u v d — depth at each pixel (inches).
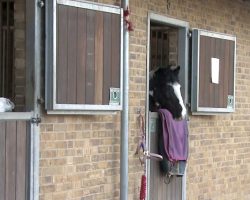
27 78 269.4
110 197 315.6
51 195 279.4
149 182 343.3
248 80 449.1
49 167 278.1
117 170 319.6
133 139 331.6
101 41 295.0
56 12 271.6
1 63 279.3
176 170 352.8
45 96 271.3
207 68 382.6
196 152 387.5
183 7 374.0
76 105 280.7
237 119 434.9
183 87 374.9
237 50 435.5
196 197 388.8
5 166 250.8
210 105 385.7
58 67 272.4
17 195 256.8
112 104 300.8
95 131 304.3
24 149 260.4
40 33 270.5
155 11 348.8
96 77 291.9
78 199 295.0
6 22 280.2
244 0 439.8
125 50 312.3
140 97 336.8
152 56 383.9
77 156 293.6
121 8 306.3
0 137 248.4
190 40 378.9
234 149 431.5
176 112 347.9
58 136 282.2
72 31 279.4
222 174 417.7
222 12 417.7
